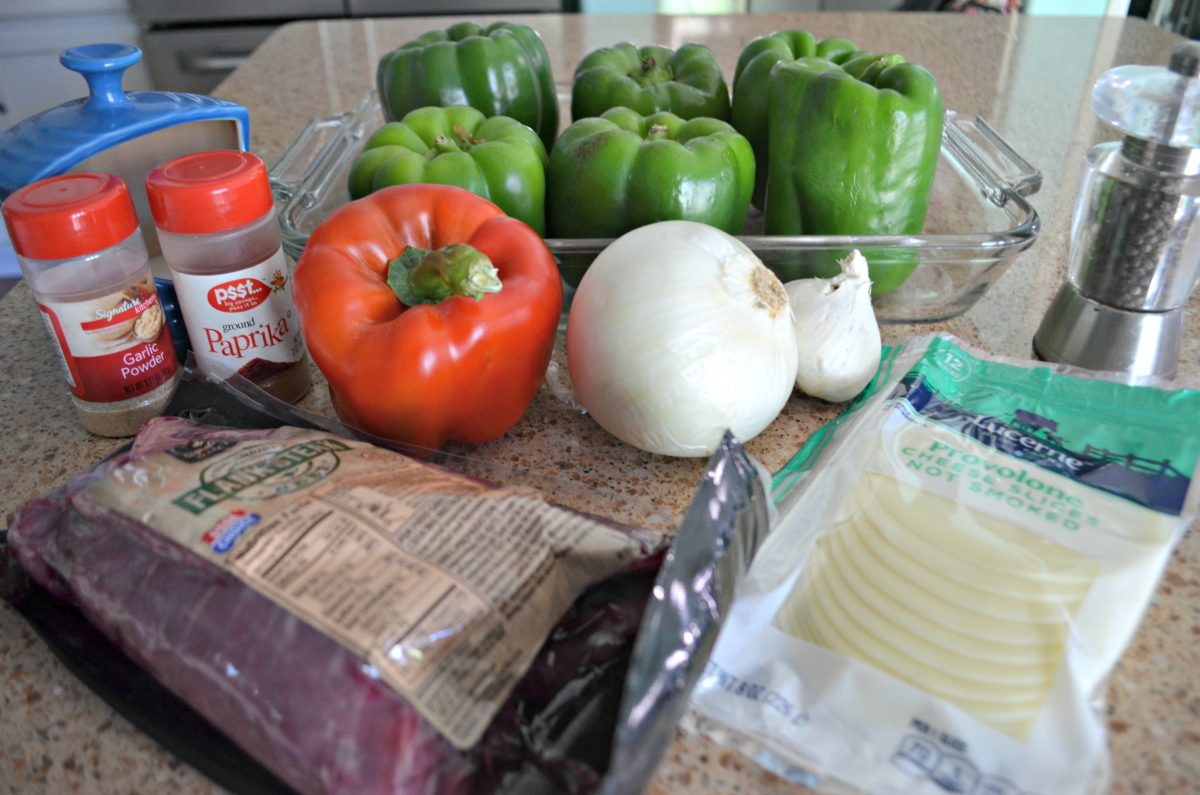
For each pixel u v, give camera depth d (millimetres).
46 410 655
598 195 683
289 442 497
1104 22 1513
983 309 758
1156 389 599
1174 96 580
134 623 415
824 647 442
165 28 2105
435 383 540
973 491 529
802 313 616
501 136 726
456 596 402
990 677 423
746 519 450
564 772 386
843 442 583
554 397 670
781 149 722
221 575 408
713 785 399
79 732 431
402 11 2062
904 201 717
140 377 598
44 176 583
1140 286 615
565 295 721
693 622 389
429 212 596
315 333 554
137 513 439
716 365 550
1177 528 500
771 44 835
